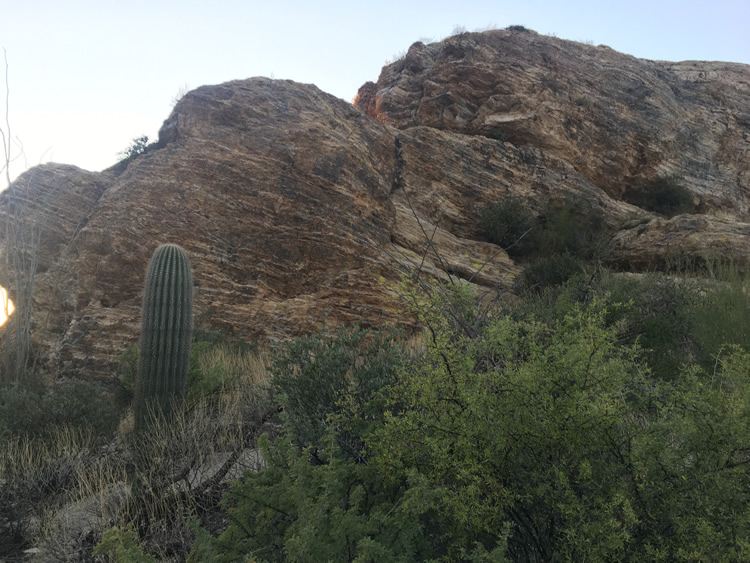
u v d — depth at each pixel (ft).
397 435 8.11
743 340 16.49
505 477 7.24
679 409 6.86
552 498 6.73
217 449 14.08
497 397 7.31
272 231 45.06
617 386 7.22
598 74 76.89
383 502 8.32
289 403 11.97
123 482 12.53
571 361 7.11
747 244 43.70
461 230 57.82
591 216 59.31
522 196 61.26
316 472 7.88
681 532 6.06
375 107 83.15
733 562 5.90
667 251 46.73
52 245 44.70
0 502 12.28
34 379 24.95
